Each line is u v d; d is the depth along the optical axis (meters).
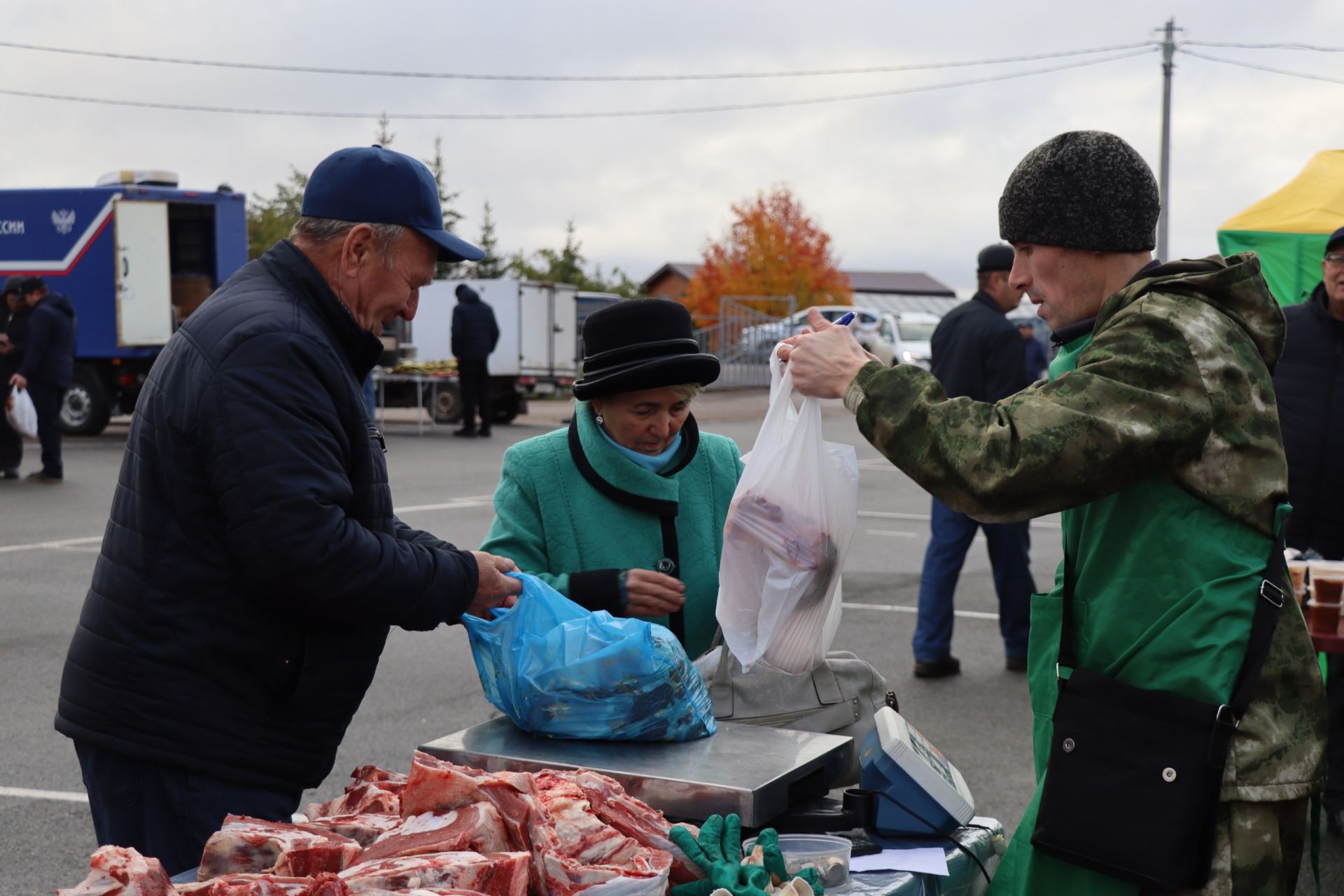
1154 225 2.11
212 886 1.72
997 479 1.91
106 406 18.22
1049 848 2.00
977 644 7.11
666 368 2.69
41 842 4.16
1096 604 2.05
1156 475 1.98
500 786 1.85
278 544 2.08
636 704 2.29
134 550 2.19
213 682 2.19
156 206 17.83
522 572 2.69
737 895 1.81
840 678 2.67
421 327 22.78
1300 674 1.97
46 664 6.36
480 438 18.92
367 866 1.73
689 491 2.89
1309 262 6.92
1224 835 1.93
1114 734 1.96
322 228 2.30
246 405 2.11
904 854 2.14
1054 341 2.18
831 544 2.51
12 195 17.91
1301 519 4.71
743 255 43.41
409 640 7.09
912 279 77.81
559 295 22.47
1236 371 1.95
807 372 2.16
